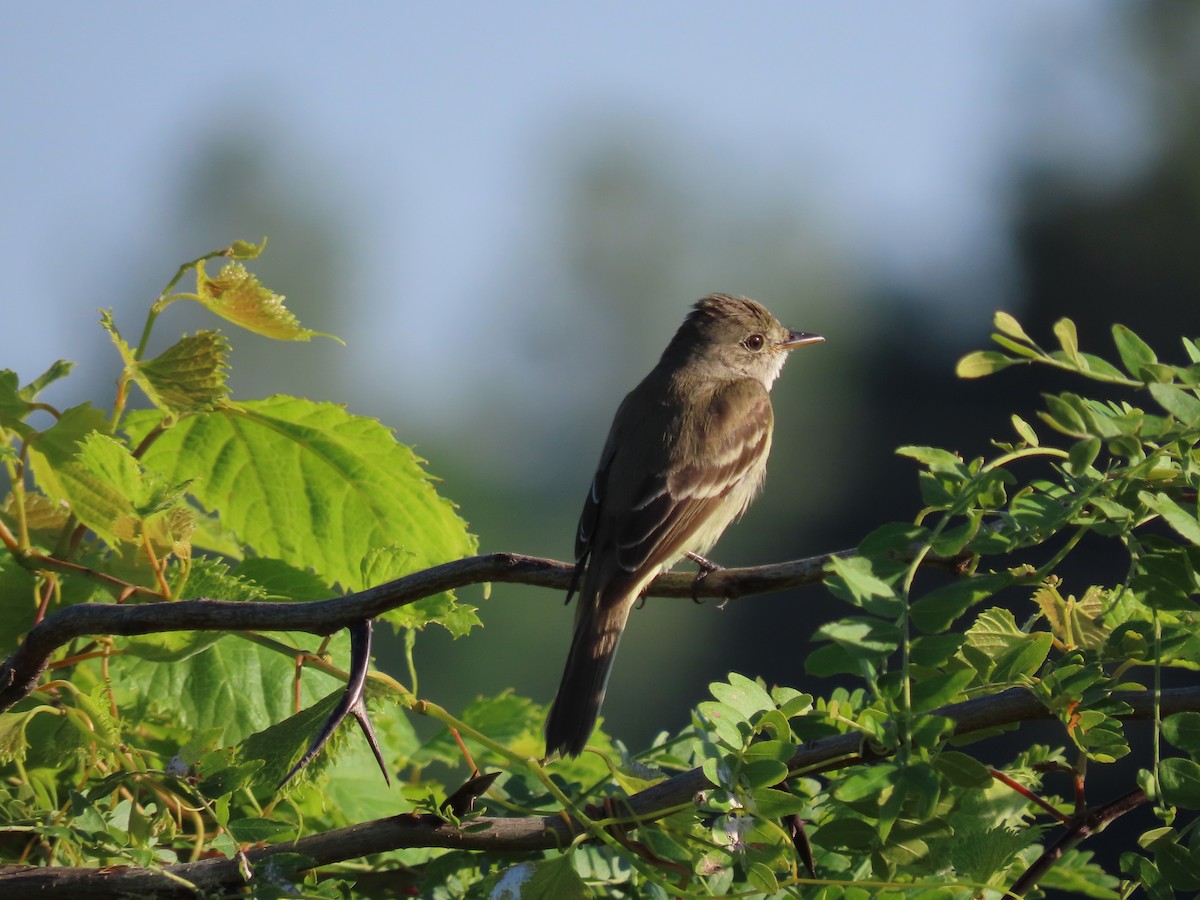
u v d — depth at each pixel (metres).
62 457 6.30
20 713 5.87
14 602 6.54
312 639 7.02
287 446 7.80
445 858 6.18
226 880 5.28
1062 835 5.63
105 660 6.36
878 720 5.34
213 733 5.52
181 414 6.87
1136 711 5.45
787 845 5.19
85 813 5.29
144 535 6.36
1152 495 4.99
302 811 6.77
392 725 7.41
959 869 5.43
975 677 5.52
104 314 6.71
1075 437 5.27
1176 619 5.73
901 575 5.02
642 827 5.46
